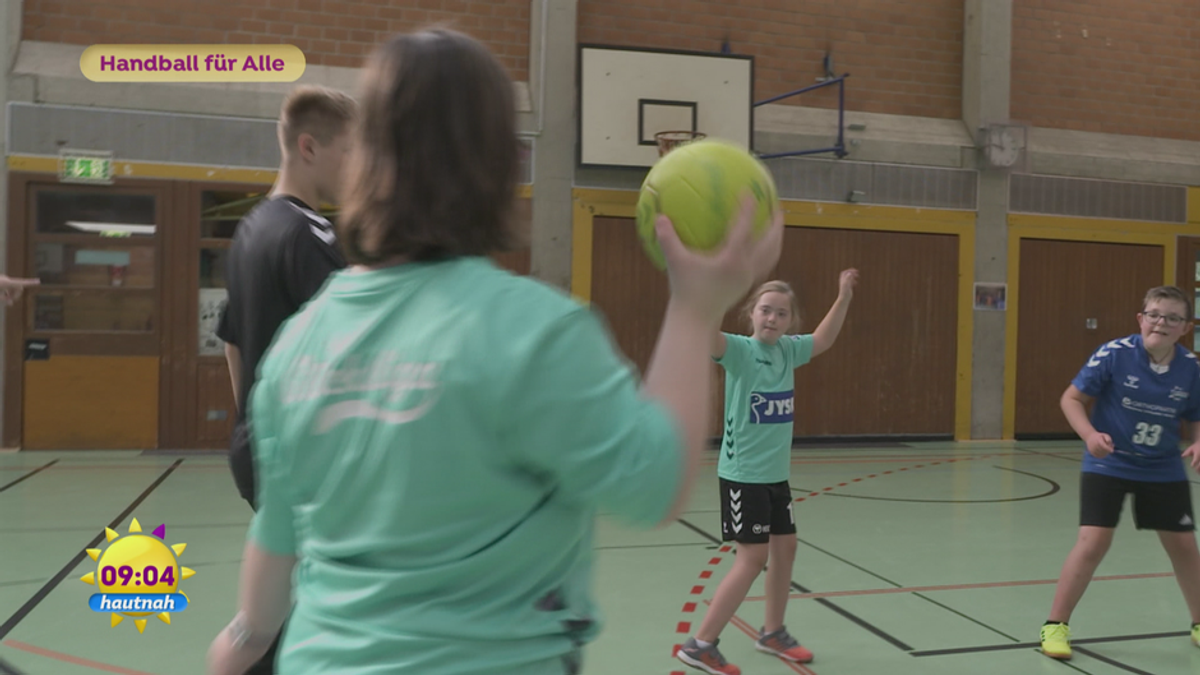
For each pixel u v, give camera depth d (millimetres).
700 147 981
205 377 9000
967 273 10977
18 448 8656
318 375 958
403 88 908
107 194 8766
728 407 3498
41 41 8734
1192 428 3734
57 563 4855
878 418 10781
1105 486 3703
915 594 4586
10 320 8594
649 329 10047
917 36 11039
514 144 954
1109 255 11453
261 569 1101
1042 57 11344
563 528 915
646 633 3900
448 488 859
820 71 10727
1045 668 3570
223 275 9062
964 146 10930
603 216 9922
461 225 909
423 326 884
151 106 8805
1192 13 11836
